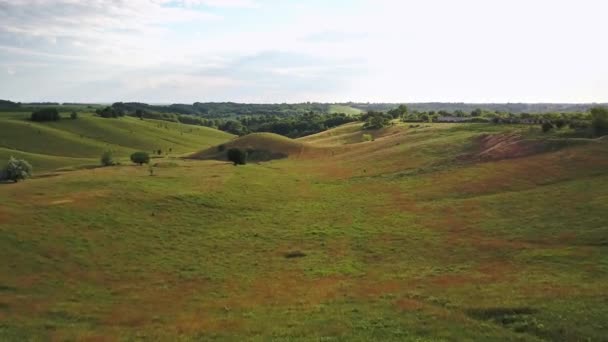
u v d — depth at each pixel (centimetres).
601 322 2339
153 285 3847
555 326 2344
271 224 6053
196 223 6012
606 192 5497
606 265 3366
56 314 3134
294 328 2628
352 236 5306
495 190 6781
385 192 7806
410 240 4931
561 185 6309
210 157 14550
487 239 4616
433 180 8131
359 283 3647
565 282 3089
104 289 3734
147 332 2756
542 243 4234
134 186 7562
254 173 10275
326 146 15125
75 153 16562
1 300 3338
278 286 3722
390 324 2573
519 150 8731
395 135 14438
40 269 4050
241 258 4634
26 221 5159
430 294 3152
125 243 4988
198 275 4109
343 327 2575
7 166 8712
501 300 2830
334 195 7950
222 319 2927
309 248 4944
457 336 2331
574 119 10325
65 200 6250
